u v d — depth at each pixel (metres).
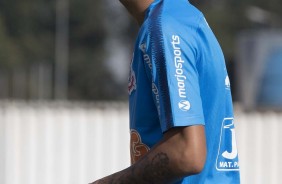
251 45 72.62
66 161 38.97
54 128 39.22
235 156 8.32
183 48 7.69
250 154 38.81
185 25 7.84
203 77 7.92
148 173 7.56
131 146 8.23
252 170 38.81
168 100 7.54
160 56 7.65
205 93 7.98
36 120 39.25
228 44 191.75
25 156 39.12
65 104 39.53
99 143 39.00
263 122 38.88
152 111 7.95
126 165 38.81
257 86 71.88
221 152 8.20
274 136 38.75
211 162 8.11
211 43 8.02
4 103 40.00
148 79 7.87
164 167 7.46
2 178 38.97
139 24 8.45
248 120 38.94
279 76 71.19
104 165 38.94
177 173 7.43
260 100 71.69
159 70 7.64
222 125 8.19
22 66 187.88
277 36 71.94
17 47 190.88
